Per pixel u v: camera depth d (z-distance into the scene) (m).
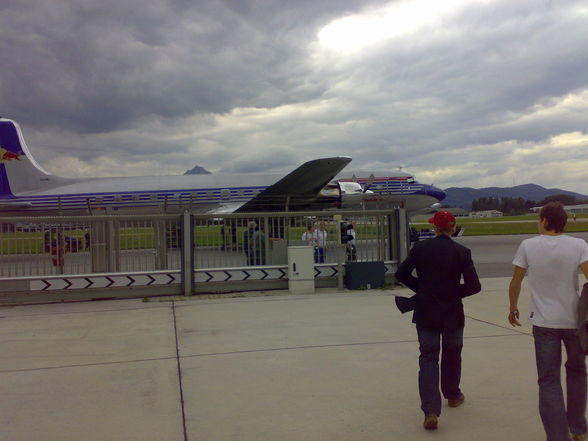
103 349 5.89
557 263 3.16
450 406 3.96
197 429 3.59
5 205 23.62
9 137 24.64
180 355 5.57
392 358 5.29
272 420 3.74
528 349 5.56
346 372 4.86
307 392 4.32
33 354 5.70
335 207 22.98
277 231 10.43
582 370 3.25
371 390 4.35
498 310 7.95
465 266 3.69
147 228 9.87
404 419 3.73
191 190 24.66
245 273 10.10
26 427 3.66
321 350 5.66
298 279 9.85
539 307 3.21
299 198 22.22
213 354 5.59
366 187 23.19
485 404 4.00
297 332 6.59
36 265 9.36
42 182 24.75
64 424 3.71
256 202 22.66
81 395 4.33
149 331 6.81
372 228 10.76
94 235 9.67
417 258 3.79
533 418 3.72
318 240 10.64
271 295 9.73
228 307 8.53
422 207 27.20
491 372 4.78
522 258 3.36
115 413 3.91
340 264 10.35
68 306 8.86
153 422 3.72
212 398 4.21
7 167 24.52
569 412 3.31
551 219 3.30
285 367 5.05
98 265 9.66
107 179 24.81
